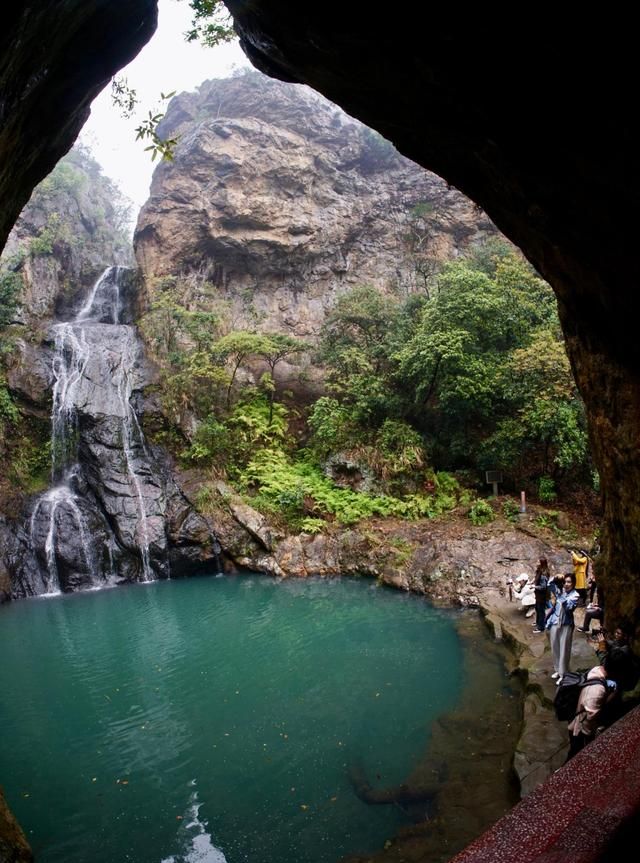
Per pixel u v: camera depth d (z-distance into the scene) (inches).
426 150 218.1
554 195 179.9
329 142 1113.4
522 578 468.1
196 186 1029.2
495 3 129.6
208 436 761.0
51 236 979.9
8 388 746.2
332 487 716.0
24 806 252.7
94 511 700.7
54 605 586.2
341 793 246.5
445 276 742.5
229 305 964.0
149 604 567.2
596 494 666.2
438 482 697.6
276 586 598.2
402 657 400.2
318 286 1042.1
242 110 1130.7
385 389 770.8
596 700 189.3
